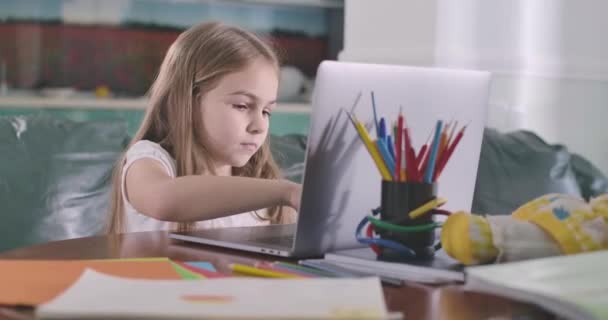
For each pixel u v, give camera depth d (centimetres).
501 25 324
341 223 102
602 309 66
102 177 190
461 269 91
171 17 430
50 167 185
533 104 323
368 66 97
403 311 76
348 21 352
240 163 164
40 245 112
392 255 98
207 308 64
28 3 408
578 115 326
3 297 76
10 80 407
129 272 88
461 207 113
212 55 159
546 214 93
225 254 107
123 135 201
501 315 74
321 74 92
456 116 108
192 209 126
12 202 178
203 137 163
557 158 254
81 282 74
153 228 164
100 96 420
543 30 325
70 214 183
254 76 158
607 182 270
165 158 153
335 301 68
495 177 242
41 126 192
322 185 97
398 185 98
